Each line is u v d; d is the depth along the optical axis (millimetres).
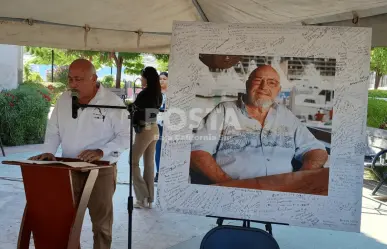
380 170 5992
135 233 4129
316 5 3109
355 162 2514
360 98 2521
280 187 2574
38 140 9586
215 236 2336
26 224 2516
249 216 2582
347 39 2531
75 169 2342
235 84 2639
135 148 4805
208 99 2656
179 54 2674
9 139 8992
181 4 3920
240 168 2617
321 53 2557
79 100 2965
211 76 2656
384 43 3021
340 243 4113
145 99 4680
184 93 2666
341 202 2514
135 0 3846
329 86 2549
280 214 2553
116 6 4004
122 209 4867
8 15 4305
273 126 2600
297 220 2535
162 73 6848
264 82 2605
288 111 2594
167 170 2666
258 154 2605
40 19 4461
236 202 2600
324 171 2537
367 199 5875
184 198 2646
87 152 2756
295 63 2584
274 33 2613
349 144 2521
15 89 9523
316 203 2531
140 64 14727
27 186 2482
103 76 20578
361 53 2520
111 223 3055
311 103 2568
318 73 2559
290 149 2578
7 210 4598
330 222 2516
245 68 2633
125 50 5070
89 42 4906
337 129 2533
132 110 2736
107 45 4980
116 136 3000
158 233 4164
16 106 9031
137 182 4879
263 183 2592
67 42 4832
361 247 4023
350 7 3039
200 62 2662
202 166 2648
